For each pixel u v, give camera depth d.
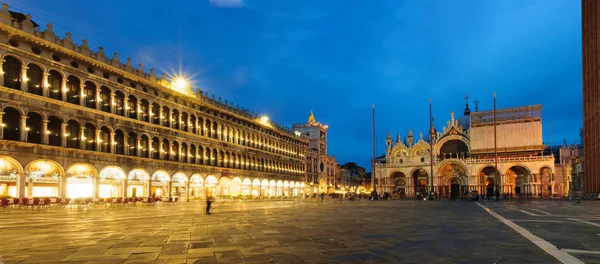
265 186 90.62
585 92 83.69
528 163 98.56
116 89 52.44
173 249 12.82
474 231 17.56
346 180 164.25
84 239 15.37
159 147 59.56
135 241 14.73
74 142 46.44
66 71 45.72
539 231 17.22
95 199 42.31
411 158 117.12
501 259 10.86
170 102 62.47
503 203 56.50
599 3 73.31
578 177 98.81
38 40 42.28
